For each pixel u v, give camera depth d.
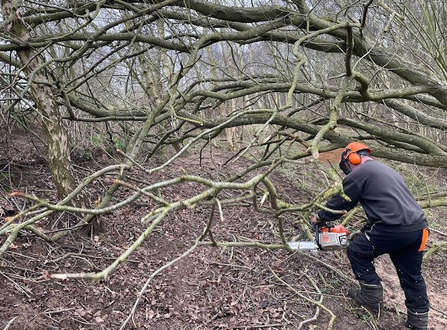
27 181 4.99
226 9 5.19
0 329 2.76
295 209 2.90
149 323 3.24
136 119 5.39
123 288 3.56
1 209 4.04
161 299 3.54
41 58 4.16
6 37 3.73
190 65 4.62
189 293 3.70
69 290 3.34
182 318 3.37
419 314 3.48
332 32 5.23
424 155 5.59
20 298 3.10
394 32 5.96
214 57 9.67
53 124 3.79
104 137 7.18
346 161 3.66
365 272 3.61
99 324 3.11
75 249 3.86
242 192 6.30
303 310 3.63
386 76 7.57
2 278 3.23
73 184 3.95
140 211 5.02
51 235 3.83
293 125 5.30
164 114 5.14
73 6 4.88
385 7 4.87
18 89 4.88
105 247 4.02
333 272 4.27
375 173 3.33
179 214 5.18
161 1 5.12
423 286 3.47
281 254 4.50
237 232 4.99
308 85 5.41
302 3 5.19
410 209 3.28
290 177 7.34
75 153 5.98
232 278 3.97
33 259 3.54
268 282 3.98
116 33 5.08
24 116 5.75
